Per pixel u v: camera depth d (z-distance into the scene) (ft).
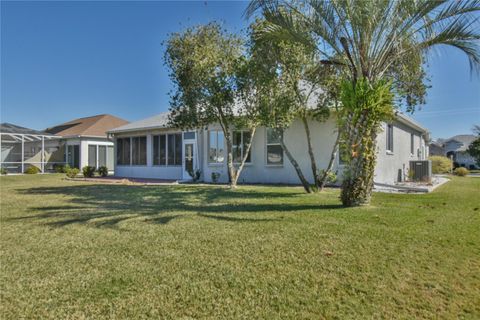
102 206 26.61
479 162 119.85
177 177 60.64
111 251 14.28
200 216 21.21
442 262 12.18
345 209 22.93
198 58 36.06
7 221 21.12
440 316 8.65
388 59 24.18
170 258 13.16
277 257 12.94
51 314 9.02
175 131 60.85
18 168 90.38
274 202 27.04
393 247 13.89
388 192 34.86
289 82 32.89
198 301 9.57
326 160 43.29
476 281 10.62
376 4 21.88
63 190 40.16
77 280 11.25
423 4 21.47
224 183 50.39
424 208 23.39
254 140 49.60
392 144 49.52
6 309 9.34
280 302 9.41
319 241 14.90
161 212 23.02
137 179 62.28
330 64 27.40
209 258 13.05
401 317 8.59
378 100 22.45
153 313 8.96
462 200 28.02
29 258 13.61
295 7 23.76
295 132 45.83
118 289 10.47
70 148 88.38
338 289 10.14
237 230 17.22
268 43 30.14
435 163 90.12
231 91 36.91
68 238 16.57
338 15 23.16
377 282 10.56
